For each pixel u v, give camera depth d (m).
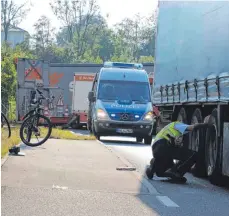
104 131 23.31
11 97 39.38
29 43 84.81
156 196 9.55
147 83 24.52
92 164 12.98
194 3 13.84
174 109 16.06
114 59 88.69
